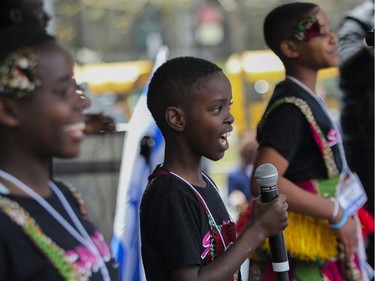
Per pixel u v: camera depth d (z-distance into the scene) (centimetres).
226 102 391
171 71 390
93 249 296
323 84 2488
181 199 375
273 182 380
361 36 659
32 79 282
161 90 391
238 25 2662
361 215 521
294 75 500
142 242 386
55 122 287
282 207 377
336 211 479
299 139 480
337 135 491
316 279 482
